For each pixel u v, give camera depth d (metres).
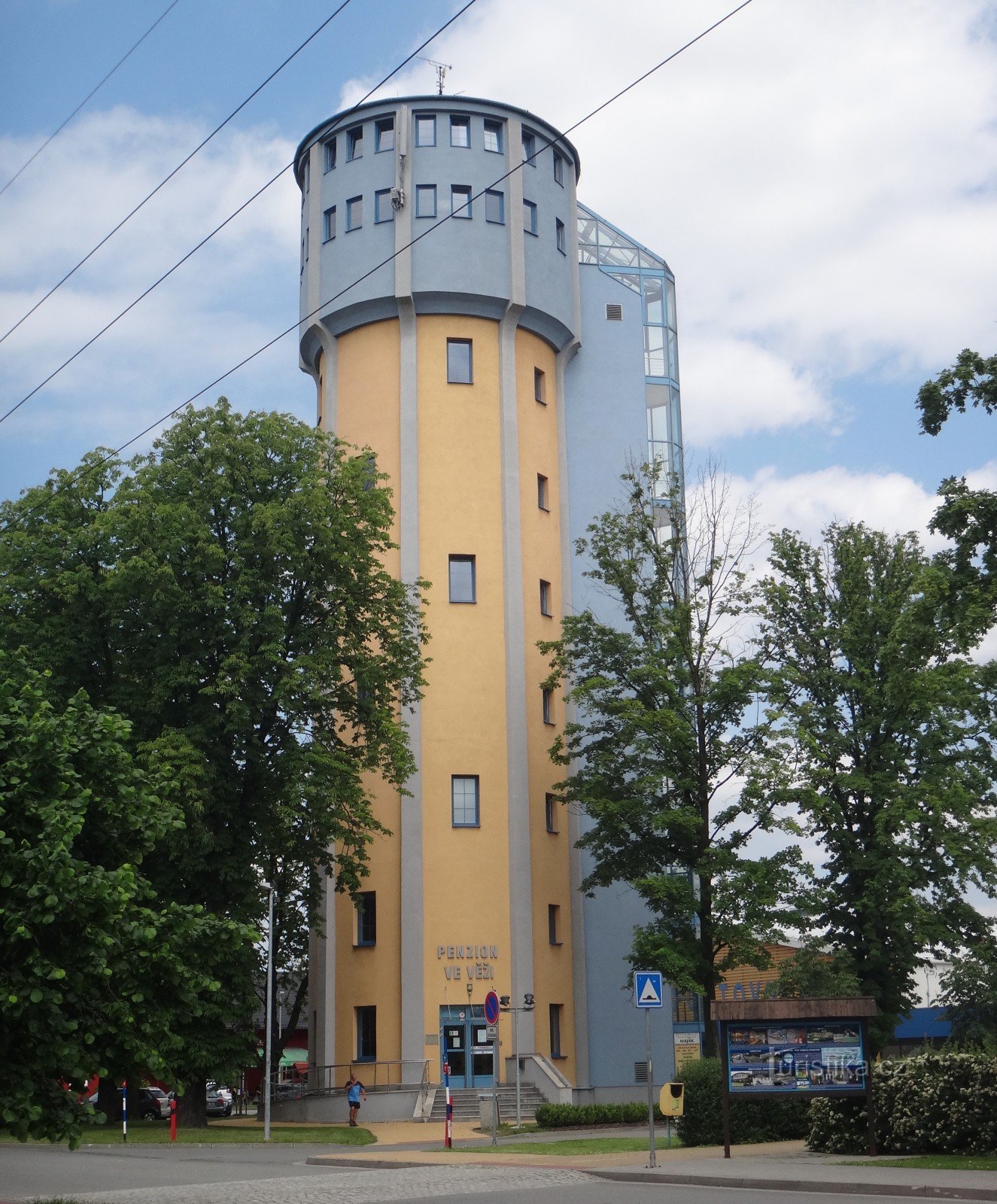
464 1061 45.94
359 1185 20.48
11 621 37.03
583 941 50.84
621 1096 51.03
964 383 23.33
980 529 22.91
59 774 13.96
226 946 15.67
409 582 48.88
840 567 42.84
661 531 55.59
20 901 13.29
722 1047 23.70
